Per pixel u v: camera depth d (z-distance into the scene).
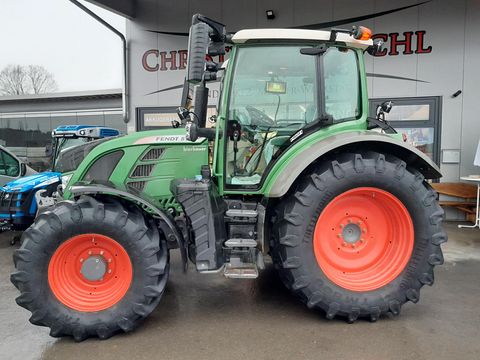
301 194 3.09
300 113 3.50
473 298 3.67
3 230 7.05
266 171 3.47
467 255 5.09
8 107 14.16
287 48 3.39
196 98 3.31
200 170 3.59
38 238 2.86
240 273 3.04
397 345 2.81
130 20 8.52
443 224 7.01
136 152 3.57
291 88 3.49
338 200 3.20
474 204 7.14
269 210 3.45
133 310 2.93
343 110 3.54
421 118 7.45
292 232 3.07
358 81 3.52
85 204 2.96
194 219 3.12
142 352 2.76
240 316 3.32
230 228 3.36
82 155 3.78
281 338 2.93
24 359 2.69
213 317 3.31
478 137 7.23
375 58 7.56
